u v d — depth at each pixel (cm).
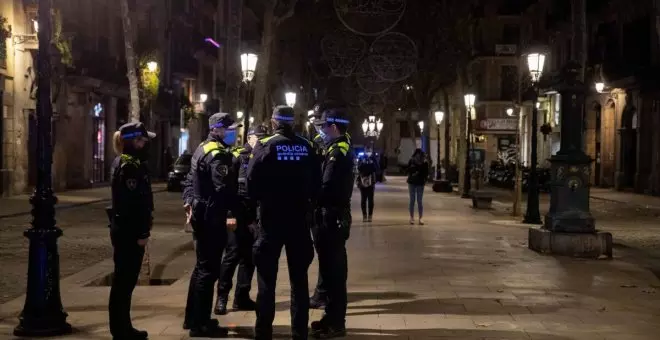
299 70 4991
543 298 909
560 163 1318
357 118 7506
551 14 5022
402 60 2675
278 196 659
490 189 4359
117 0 3875
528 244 1434
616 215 2469
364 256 1294
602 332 736
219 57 6081
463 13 3844
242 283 837
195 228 733
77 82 3409
